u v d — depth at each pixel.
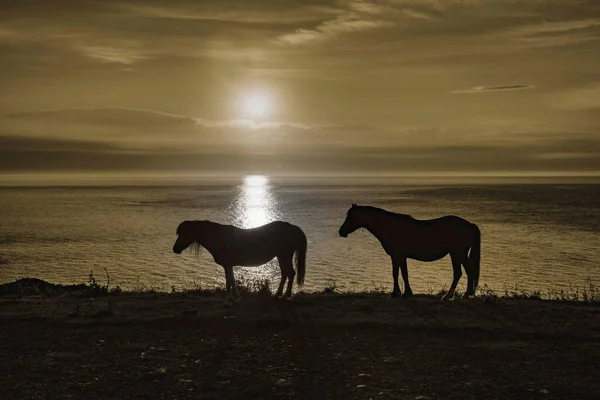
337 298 16.16
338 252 59.53
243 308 14.75
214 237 15.32
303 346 11.63
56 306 15.60
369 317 13.61
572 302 16.39
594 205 149.00
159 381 9.91
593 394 9.16
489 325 12.91
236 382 9.85
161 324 13.35
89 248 65.25
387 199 179.88
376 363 10.67
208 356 11.11
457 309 14.49
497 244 68.00
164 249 63.38
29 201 175.50
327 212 124.94
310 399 9.16
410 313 14.06
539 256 57.19
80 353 11.33
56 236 79.44
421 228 16.16
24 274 46.94
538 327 12.73
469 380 9.83
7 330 13.00
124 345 11.82
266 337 12.26
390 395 9.27
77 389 9.58
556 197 192.25
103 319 13.74
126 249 63.91
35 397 9.25
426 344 11.71
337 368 10.45
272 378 10.00
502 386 9.55
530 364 10.48
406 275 16.39
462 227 16.09
